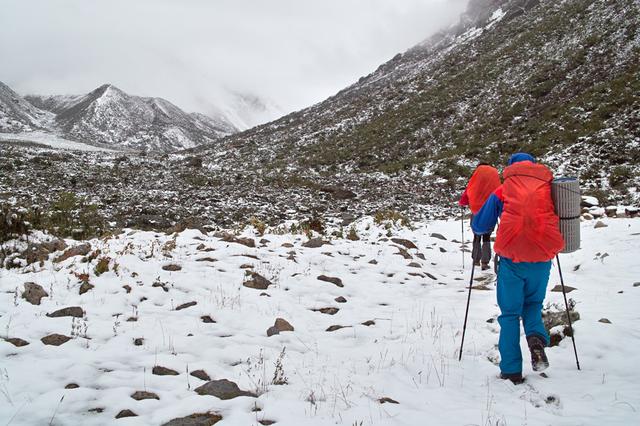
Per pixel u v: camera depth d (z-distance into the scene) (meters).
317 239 10.33
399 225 13.59
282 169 36.38
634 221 11.13
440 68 60.22
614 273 7.81
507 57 47.81
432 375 4.61
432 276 8.77
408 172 30.05
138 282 6.67
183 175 28.28
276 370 4.38
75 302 5.78
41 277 6.54
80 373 4.11
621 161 20.59
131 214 16.59
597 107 27.36
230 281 7.16
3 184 21.03
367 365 4.88
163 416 3.54
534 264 4.35
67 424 3.37
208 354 4.80
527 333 4.41
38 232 8.85
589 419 3.57
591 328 5.22
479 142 31.62
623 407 3.70
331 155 40.41
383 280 8.25
